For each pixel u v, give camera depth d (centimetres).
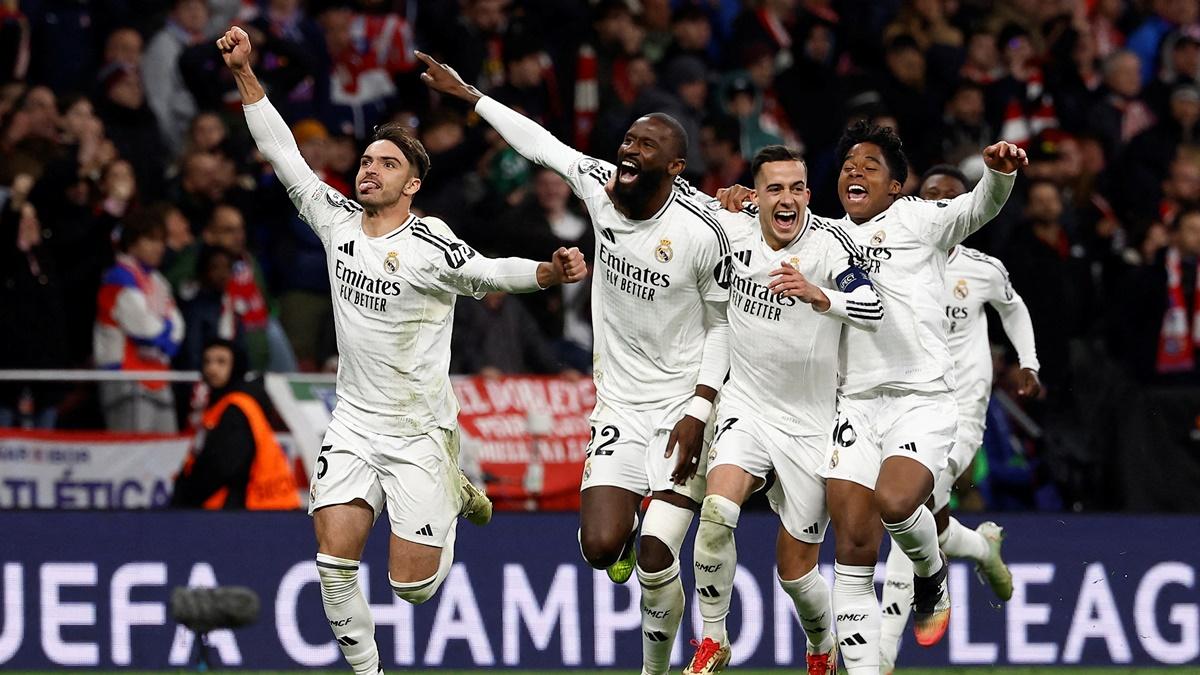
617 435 1225
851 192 1244
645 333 1228
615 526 1205
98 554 1569
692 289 1221
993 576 1517
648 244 1212
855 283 1164
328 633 1590
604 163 1255
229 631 1578
